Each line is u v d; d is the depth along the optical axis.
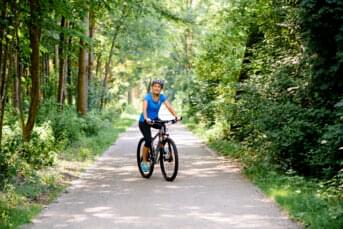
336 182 8.95
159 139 10.93
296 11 10.80
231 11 18.27
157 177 11.24
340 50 9.57
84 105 22.38
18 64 14.77
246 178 10.91
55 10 12.12
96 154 15.48
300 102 11.23
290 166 10.88
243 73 17.77
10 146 11.48
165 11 23.41
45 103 18.36
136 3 21.47
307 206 7.60
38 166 11.61
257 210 7.89
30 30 12.38
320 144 9.86
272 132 10.80
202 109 24.95
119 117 37.56
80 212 7.83
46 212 7.82
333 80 10.09
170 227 6.95
